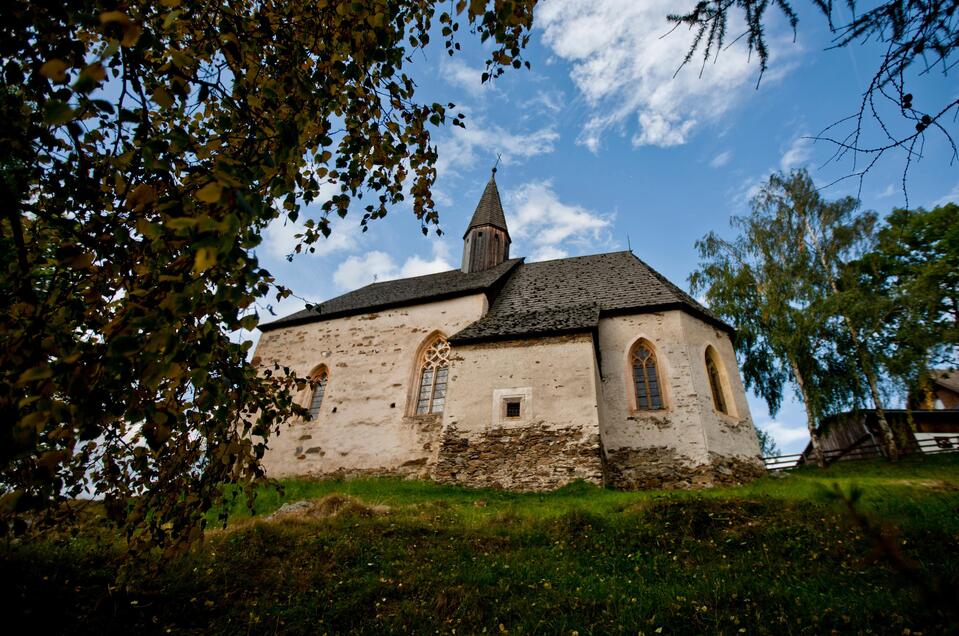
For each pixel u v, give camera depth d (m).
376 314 19.59
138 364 2.69
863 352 17.25
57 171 3.19
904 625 4.60
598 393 14.14
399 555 7.13
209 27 3.57
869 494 9.27
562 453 12.84
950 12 3.01
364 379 18.08
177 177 3.29
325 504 9.65
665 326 15.59
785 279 18.77
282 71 3.80
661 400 14.66
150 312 2.67
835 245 18.81
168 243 2.87
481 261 24.31
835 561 6.46
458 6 3.85
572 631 5.02
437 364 17.59
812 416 17.34
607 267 20.47
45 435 2.78
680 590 5.77
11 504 2.46
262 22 3.78
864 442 21.56
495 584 6.21
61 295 3.20
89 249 3.20
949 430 20.14
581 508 9.45
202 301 2.96
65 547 5.89
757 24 3.51
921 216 18.83
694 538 7.69
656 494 10.53
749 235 20.33
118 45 2.22
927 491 9.24
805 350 17.73
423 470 15.38
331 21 4.15
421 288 21.33
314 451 16.98
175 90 2.99
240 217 2.38
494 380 14.62
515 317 16.89
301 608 5.50
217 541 7.17
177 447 4.07
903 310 16.80
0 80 2.77
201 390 3.50
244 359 3.96
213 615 5.31
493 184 27.42
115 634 4.67
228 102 3.38
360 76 4.09
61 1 2.62
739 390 15.70
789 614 5.05
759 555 6.87
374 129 4.64
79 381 2.49
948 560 6.00
